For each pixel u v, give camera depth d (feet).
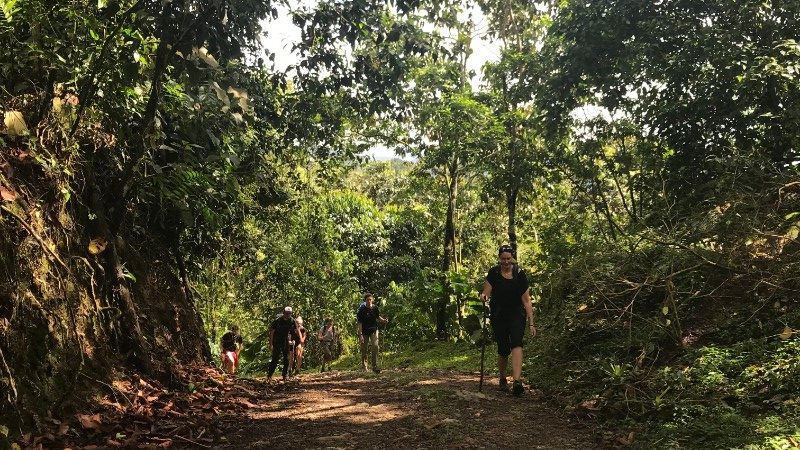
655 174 39.50
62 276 17.99
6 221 15.90
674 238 24.54
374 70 28.35
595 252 28.40
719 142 34.73
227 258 43.37
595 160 46.68
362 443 15.49
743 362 17.20
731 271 22.02
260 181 37.91
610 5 37.17
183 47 19.17
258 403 21.94
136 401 18.35
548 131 43.37
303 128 40.01
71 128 19.40
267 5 21.63
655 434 14.62
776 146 32.63
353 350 66.59
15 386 14.24
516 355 20.97
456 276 54.90
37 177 18.24
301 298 64.28
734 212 22.94
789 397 14.62
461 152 49.60
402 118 33.40
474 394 20.67
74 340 17.40
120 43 19.45
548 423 17.03
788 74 29.25
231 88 22.03
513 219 51.39
